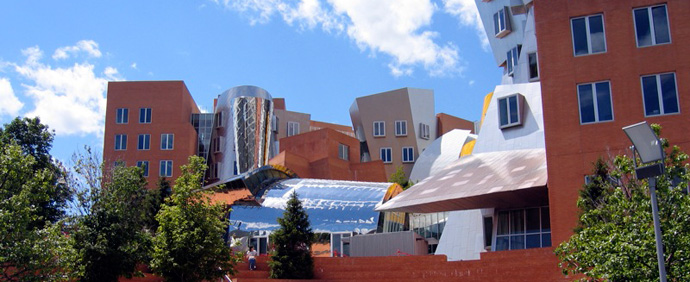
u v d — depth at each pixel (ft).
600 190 91.56
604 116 106.42
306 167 259.39
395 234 144.05
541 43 112.16
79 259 88.43
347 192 211.00
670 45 105.81
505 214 134.00
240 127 299.58
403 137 341.21
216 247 103.60
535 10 113.91
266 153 304.30
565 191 105.19
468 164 137.49
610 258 64.39
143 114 278.46
